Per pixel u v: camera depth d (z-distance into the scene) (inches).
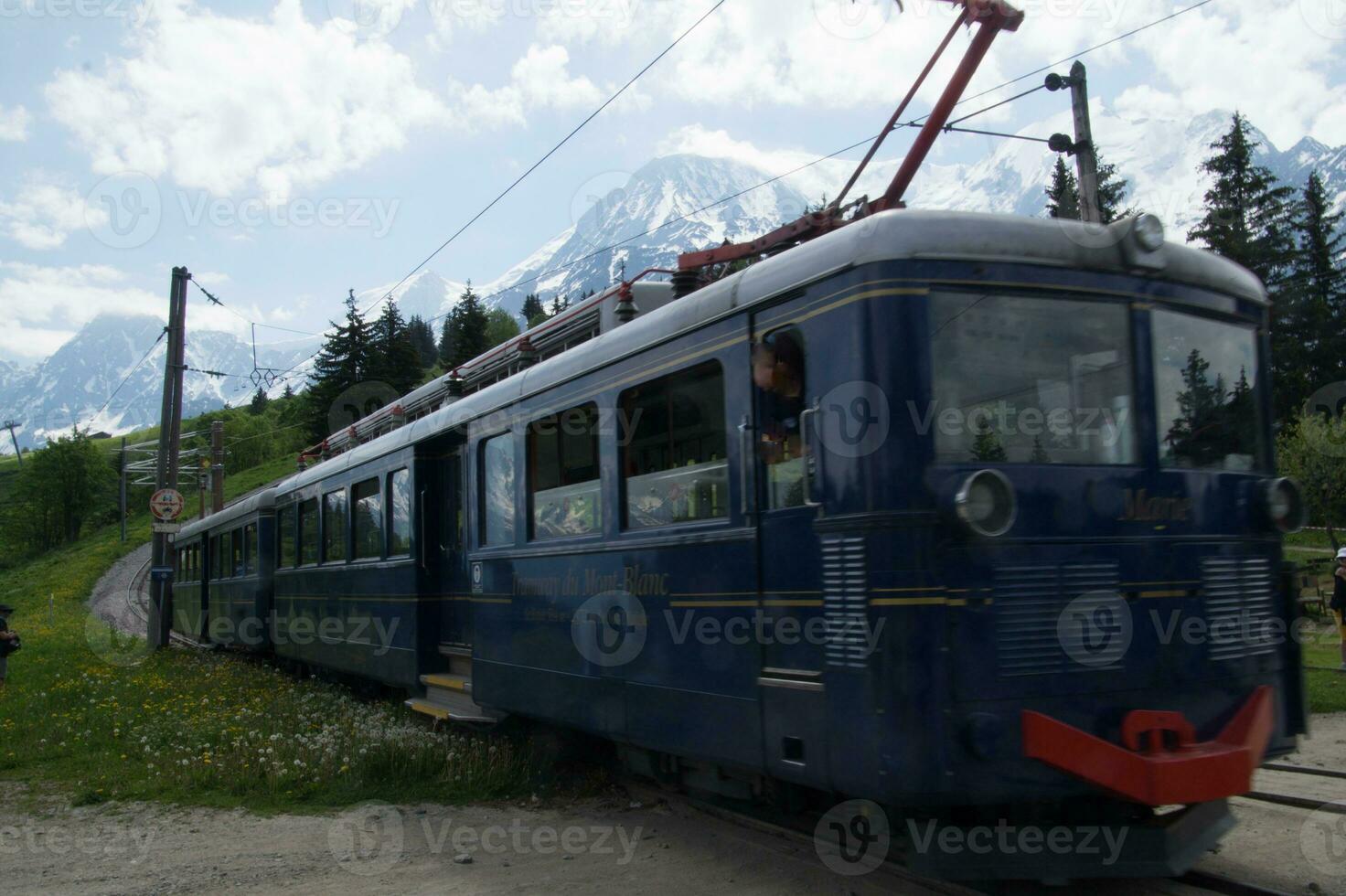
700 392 219.9
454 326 2930.6
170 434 839.7
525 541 294.2
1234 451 204.8
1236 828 220.8
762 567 197.5
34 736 390.0
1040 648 171.3
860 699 169.9
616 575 247.8
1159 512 187.8
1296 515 206.1
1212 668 189.5
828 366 181.3
